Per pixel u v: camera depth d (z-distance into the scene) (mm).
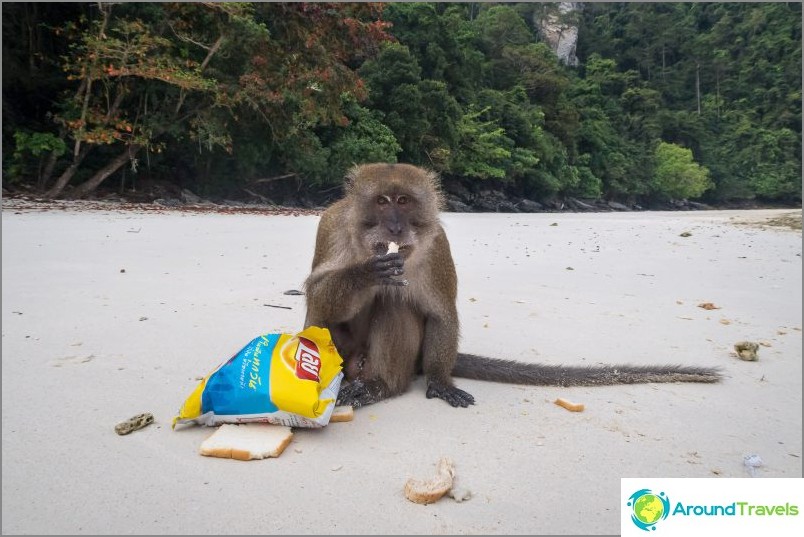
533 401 4492
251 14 25766
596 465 3420
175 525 2680
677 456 3582
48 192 23094
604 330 6699
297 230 16234
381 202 4609
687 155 80312
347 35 27469
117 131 23750
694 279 10312
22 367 4629
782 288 9586
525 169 54625
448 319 4738
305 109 27797
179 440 3520
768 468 3459
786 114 103062
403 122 40625
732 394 4742
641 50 122188
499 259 12234
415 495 2930
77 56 23203
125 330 5730
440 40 50844
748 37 126812
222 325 6039
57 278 8086
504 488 3117
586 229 20141
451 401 4375
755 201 95125
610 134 77500
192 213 21234
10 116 24141
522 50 70562
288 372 3639
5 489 2928
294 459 3352
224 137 26000
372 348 4613
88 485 2988
